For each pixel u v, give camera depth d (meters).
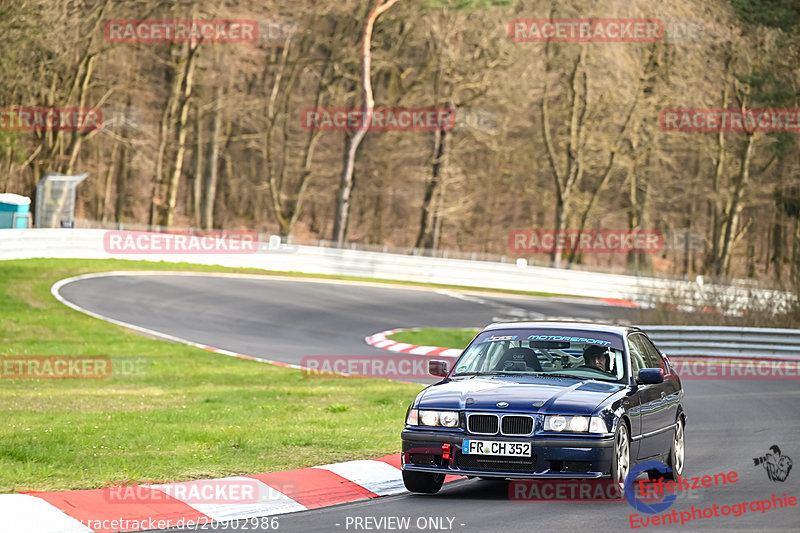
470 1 187.38
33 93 195.00
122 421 49.50
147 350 87.50
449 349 98.44
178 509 32.22
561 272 173.75
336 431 48.16
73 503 31.38
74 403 57.53
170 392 64.12
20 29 172.62
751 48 183.88
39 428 46.03
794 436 52.03
